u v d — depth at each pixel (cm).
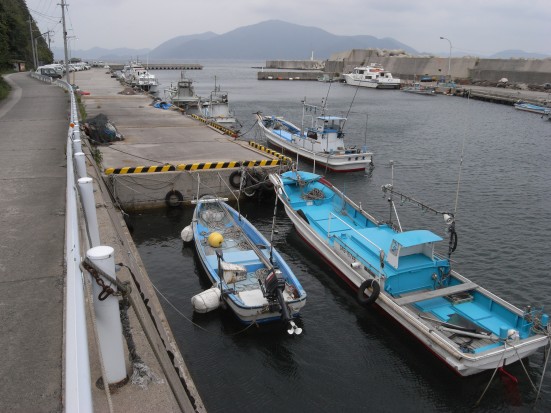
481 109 5622
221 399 858
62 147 1543
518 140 3628
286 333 1055
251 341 1021
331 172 2558
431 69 10006
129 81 6700
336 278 1327
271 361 965
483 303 1043
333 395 884
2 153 1438
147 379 438
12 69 7438
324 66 14625
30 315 515
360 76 9056
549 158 2998
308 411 842
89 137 2219
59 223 815
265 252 1288
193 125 2958
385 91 8131
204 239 1372
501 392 898
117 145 2275
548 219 1864
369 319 1122
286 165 1977
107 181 1720
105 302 382
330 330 1080
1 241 729
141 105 3850
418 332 978
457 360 868
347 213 1577
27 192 1007
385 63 11275
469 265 1436
